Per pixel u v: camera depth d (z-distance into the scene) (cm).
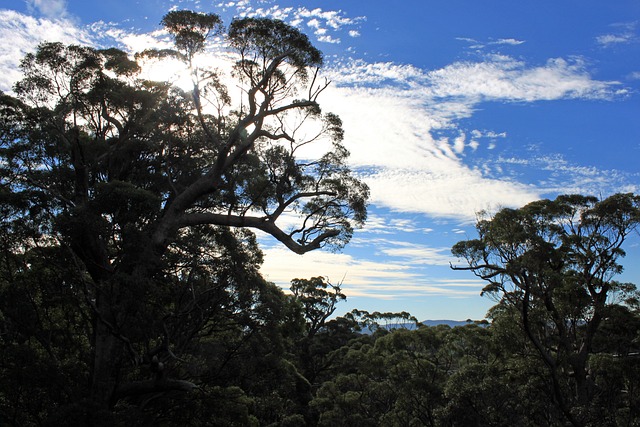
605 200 3002
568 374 2934
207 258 1980
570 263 3050
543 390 2734
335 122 2489
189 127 2462
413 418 3612
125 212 1761
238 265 2000
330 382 4391
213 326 2119
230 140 2214
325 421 4044
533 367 2780
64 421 1465
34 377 1608
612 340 3008
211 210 2575
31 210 1755
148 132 2336
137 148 2308
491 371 2967
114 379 1828
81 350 2025
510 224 2823
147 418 1923
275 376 2406
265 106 2403
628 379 2706
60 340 2080
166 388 1797
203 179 2198
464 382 2886
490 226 2909
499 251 2911
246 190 2472
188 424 2130
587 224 3086
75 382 1777
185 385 1792
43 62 2025
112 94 2170
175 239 1934
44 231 1725
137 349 2028
